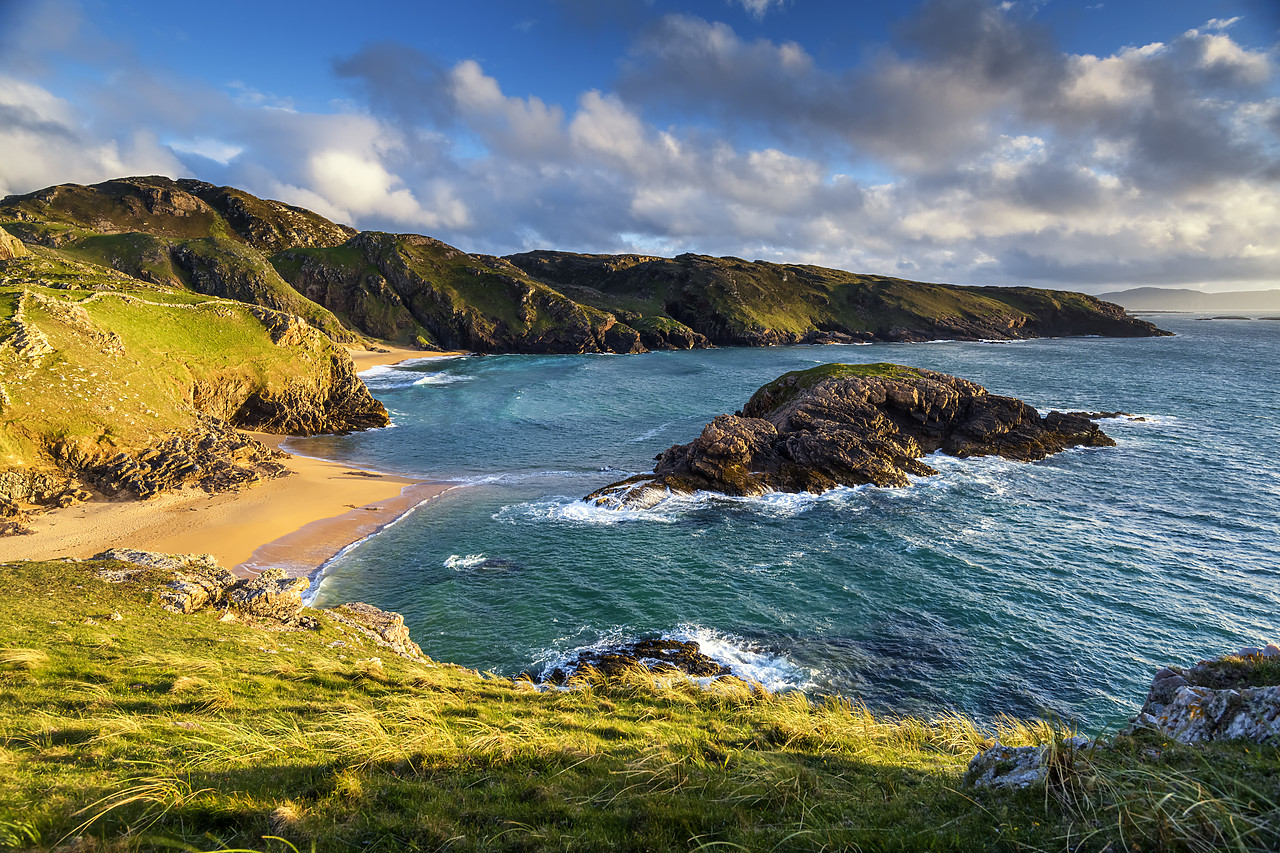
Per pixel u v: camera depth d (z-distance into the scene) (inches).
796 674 1120.8
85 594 973.2
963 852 290.8
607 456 2731.3
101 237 7066.9
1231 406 3531.0
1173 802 286.4
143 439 2090.3
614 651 1169.4
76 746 450.0
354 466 2541.8
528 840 321.7
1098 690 1079.6
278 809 341.4
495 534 1759.4
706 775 434.9
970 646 1208.2
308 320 6786.4
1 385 1867.6
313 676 714.8
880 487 2164.1
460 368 5954.7
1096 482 2208.4
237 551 1592.0
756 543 1697.8
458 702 665.6
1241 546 1640.0
